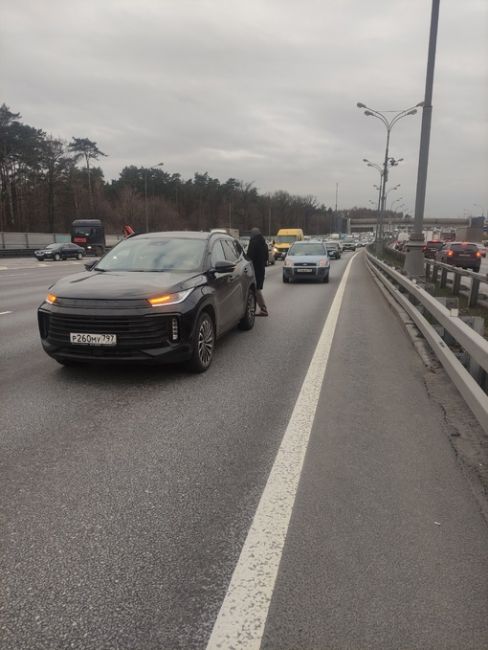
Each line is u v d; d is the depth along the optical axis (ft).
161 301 17.25
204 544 8.59
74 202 264.93
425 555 8.30
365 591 7.47
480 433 13.46
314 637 6.63
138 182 331.98
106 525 9.13
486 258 153.89
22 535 8.82
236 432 13.43
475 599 7.30
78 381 17.99
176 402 15.83
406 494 10.25
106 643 6.54
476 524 9.20
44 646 6.50
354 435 13.25
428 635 6.64
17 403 15.66
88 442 12.76
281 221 440.04
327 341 25.14
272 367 20.06
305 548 8.48
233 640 6.60
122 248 22.68
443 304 22.02
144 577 7.77
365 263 117.19
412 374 19.19
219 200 380.99
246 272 27.02
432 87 47.98
